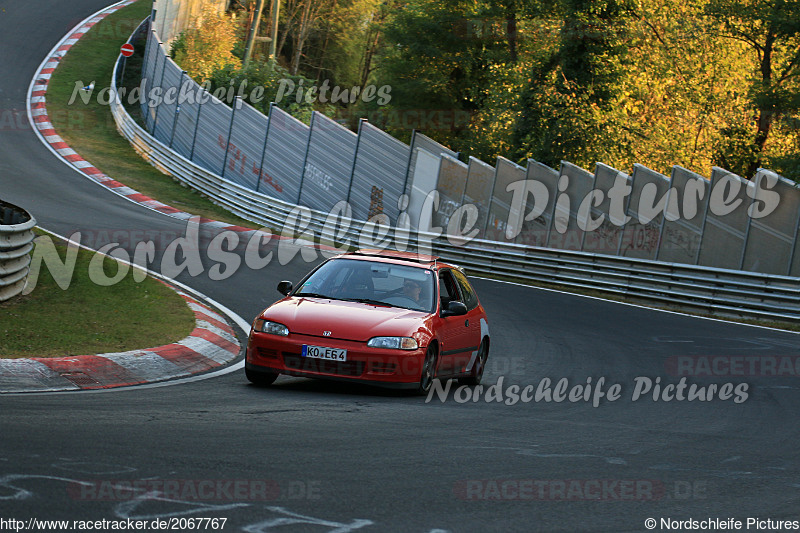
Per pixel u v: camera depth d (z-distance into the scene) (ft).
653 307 95.04
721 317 89.97
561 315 82.38
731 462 29.91
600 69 150.92
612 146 149.89
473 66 206.59
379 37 318.86
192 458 24.14
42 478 20.77
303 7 324.39
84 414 29.76
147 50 217.36
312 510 20.06
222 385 40.63
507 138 171.94
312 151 154.20
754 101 153.48
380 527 19.21
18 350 42.45
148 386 39.34
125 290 64.18
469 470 25.72
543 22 162.61
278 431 29.17
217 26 233.76
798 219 91.04
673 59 169.78
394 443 28.78
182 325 55.62
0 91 207.21
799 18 149.48
